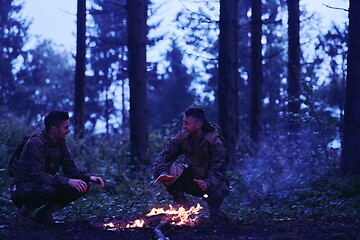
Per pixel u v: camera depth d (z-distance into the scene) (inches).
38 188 189.2
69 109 1759.4
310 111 347.3
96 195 314.2
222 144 204.5
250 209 257.8
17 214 197.2
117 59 1302.9
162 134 566.3
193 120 203.9
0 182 322.7
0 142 434.0
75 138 488.7
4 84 1605.6
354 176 284.4
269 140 437.4
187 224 195.6
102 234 177.8
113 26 1284.4
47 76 1888.5
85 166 418.0
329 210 237.0
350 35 308.3
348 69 310.2
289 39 530.0
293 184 309.6
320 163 341.4
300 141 382.0
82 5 533.0
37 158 188.1
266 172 350.6
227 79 405.1
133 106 451.2
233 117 407.5
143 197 315.6
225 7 406.3
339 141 349.4
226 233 179.2
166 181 207.8
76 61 531.5
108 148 491.8
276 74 1277.1
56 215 239.5
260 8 552.4
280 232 182.4
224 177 205.9
